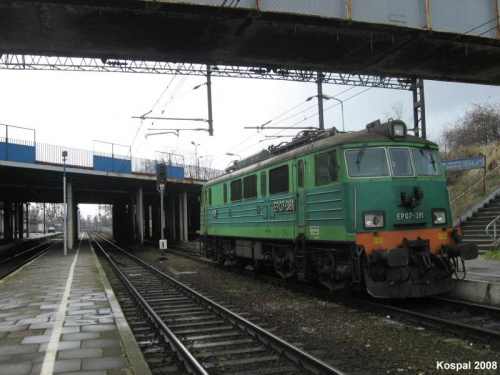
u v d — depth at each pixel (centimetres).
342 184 961
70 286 1256
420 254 909
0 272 1911
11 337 693
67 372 529
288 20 1269
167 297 1192
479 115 3541
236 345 714
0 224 6875
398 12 1355
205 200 2022
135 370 527
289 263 1259
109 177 3378
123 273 1756
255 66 1655
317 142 1084
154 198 5322
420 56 1594
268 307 1009
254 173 1436
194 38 1390
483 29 1463
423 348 667
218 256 1891
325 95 1977
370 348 675
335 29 1346
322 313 924
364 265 918
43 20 1247
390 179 947
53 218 14375
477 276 1066
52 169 2848
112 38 1380
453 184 2438
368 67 1708
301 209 1138
